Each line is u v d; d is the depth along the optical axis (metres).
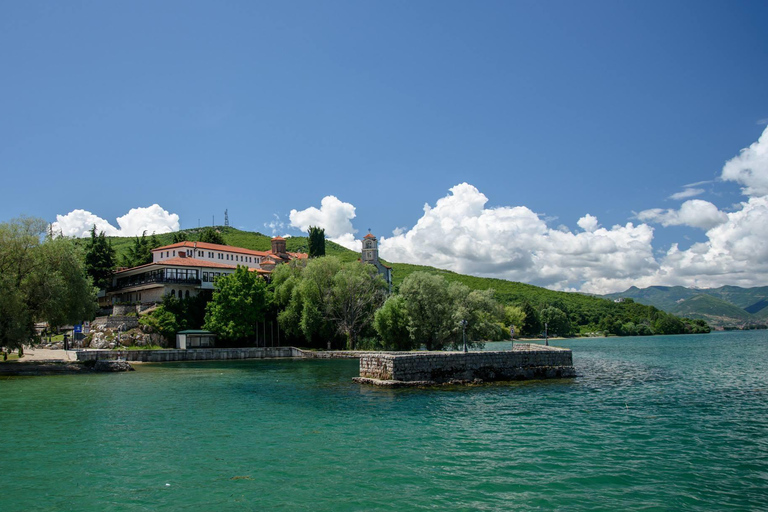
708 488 16.58
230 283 86.94
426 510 14.77
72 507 15.07
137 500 15.60
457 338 67.25
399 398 35.12
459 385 41.44
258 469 18.61
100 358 67.75
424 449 21.31
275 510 14.80
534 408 30.77
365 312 88.38
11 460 19.75
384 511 14.71
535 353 46.97
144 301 94.06
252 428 25.52
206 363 70.44
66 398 35.69
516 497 15.80
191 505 15.20
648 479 17.42
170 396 36.66
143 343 79.12
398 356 41.66
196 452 20.91
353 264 92.75
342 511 14.72
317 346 93.75
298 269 96.94
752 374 50.88
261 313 90.31
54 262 56.94
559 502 15.38
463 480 17.36
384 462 19.44
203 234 134.12
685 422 26.55
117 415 29.05
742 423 26.30
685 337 182.50
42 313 54.56
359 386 41.91
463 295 70.56
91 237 105.12
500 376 44.75
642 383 42.97
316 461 19.59
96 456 20.28
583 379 45.94
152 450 21.22
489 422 26.70
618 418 27.61
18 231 54.22
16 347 53.09
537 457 20.02
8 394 37.81
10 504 15.31
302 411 30.25
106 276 104.44
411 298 70.12
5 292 50.00
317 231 136.62
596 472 18.16
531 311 166.00
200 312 89.88
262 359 78.81
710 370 55.34
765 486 16.75
